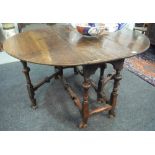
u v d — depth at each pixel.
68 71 2.45
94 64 1.14
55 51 1.22
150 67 2.56
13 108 1.77
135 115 1.67
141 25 3.31
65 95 1.95
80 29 1.48
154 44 2.89
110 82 2.14
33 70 2.51
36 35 1.61
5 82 2.22
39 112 1.72
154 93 1.97
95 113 1.52
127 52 1.19
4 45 1.36
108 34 1.59
